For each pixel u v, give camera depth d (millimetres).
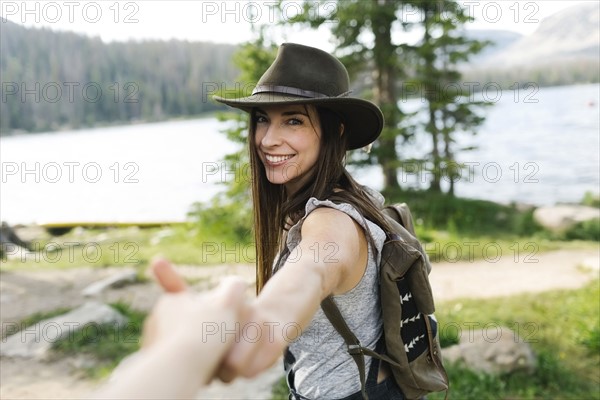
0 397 4320
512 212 11539
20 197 20297
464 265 8289
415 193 11617
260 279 1696
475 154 25031
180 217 15555
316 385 1448
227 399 3951
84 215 16422
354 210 1309
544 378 4297
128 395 394
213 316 489
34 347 5281
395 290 1384
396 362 1442
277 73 1532
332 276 1094
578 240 10039
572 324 5391
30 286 8047
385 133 10602
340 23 10312
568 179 19359
